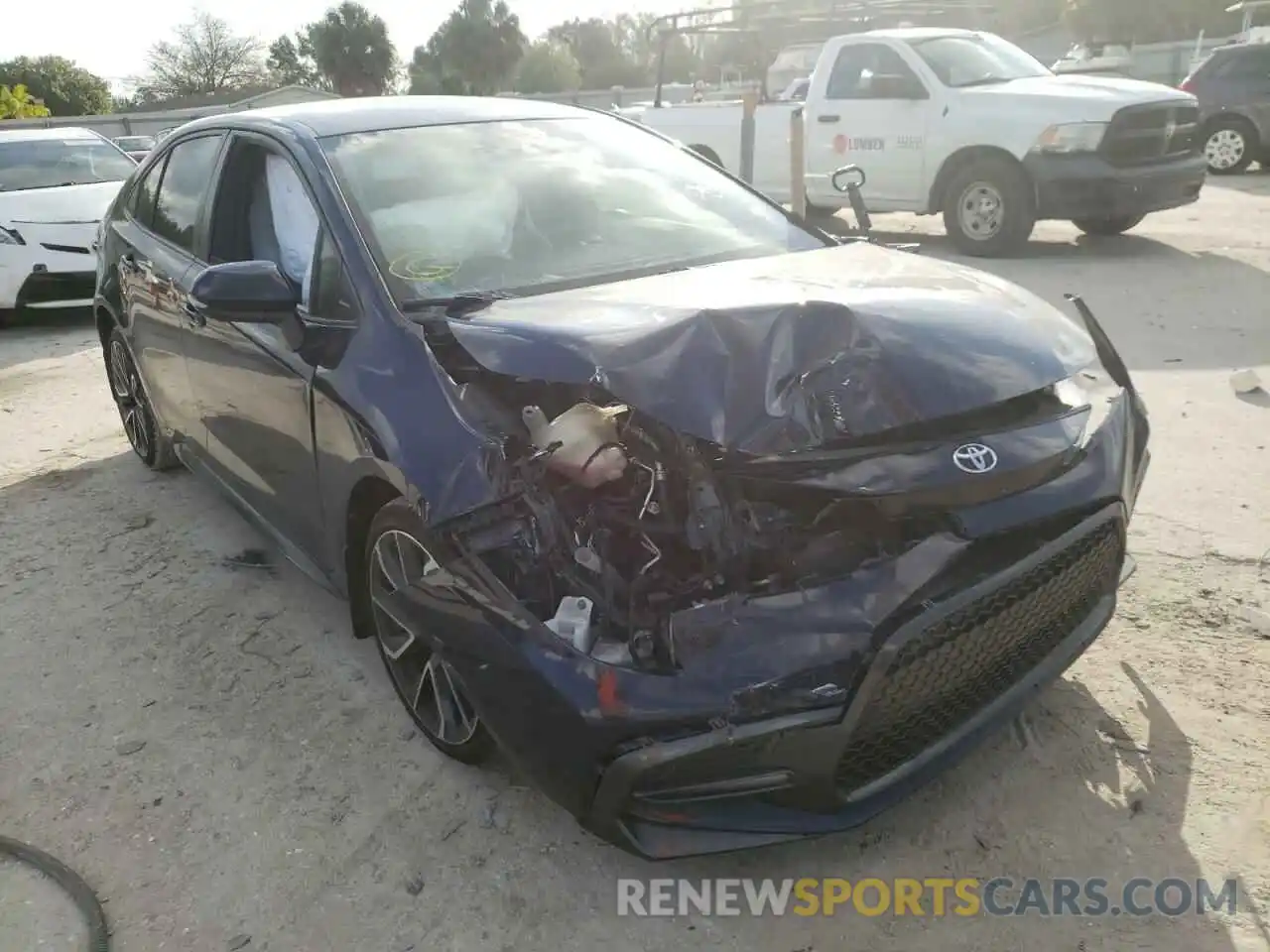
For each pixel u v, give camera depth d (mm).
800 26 13008
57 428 6430
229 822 2902
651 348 2518
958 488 2428
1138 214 9438
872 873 2592
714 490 2414
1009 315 2969
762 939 2430
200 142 4457
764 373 2504
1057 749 2939
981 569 2432
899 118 9992
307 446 3266
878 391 2553
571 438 2516
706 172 4219
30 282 8961
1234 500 4355
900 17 12789
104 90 61219
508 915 2535
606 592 2383
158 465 5449
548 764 2393
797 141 9711
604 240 3543
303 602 4098
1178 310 7375
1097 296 7941
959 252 10008
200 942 2506
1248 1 24094
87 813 2969
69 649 3832
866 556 2418
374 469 2834
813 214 12414
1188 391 5676
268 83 68438
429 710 3133
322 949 2473
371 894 2621
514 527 2473
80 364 8008
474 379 2789
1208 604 3596
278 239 3664
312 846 2795
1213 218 11367
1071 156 9086
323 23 60531
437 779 3025
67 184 9984
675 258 3527
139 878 2719
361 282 3133
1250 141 14844
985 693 2641
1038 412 2756
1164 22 33656
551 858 2705
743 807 2379
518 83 59125
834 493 2383
